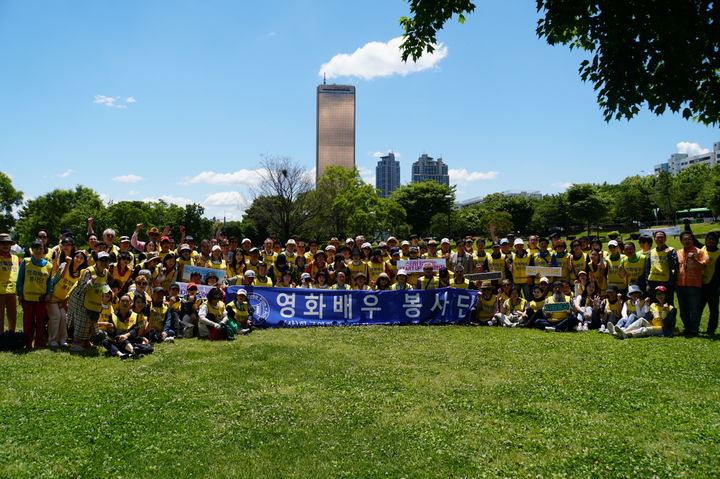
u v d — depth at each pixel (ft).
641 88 23.79
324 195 183.11
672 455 16.87
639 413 20.70
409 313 43.75
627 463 16.39
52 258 35.09
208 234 192.03
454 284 45.19
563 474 15.80
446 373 27.04
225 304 41.24
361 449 17.75
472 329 40.14
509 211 321.52
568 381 25.18
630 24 23.25
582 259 43.19
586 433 18.85
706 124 25.76
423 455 17.25
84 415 20.56
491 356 30.66
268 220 169.58
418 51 30.63
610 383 24.59
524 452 17.44
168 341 35.45
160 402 22.27
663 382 24.48
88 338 32.35
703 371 25.98
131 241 48.47
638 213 279.28
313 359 30.17
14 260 32.65
